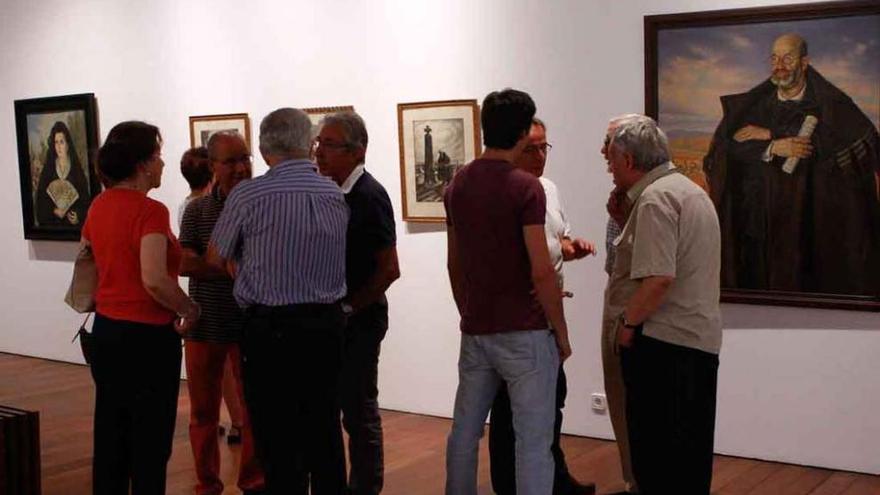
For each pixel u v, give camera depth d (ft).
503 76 18.54
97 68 25.22
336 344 11.53
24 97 26.91
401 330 20.40
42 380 24.63
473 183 11.27
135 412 12.05
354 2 20.38
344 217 11.65
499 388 12.26
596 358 17.95
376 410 13.50
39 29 26.27
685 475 11.59
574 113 17.76
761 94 15.83
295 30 21.36
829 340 15.81
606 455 17.02
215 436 14.76
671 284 11.41
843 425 15.85
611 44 17.25
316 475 11.59
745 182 16.10
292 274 11.10
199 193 16.06
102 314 11.99
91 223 12.02
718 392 16.85
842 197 15.37
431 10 19.33
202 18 22.91
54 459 17.58
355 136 12.84
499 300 11.29
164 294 11.68
